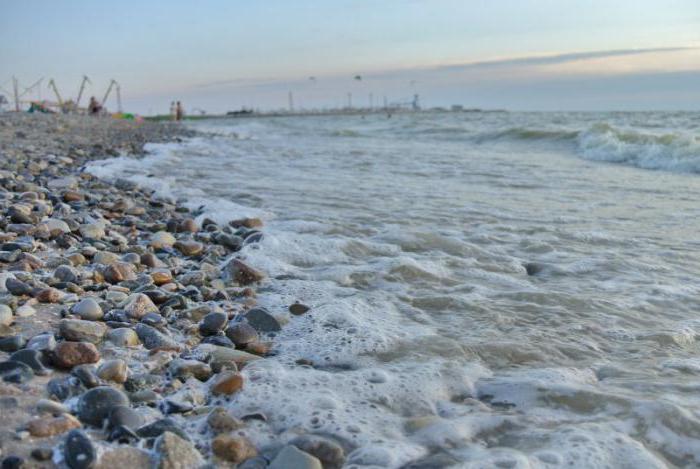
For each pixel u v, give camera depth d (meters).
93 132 21.69
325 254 5.05
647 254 5.35
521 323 3.59
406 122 40.72
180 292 3.88
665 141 13.63
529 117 46.44
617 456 2.16
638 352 3.21
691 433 2.33
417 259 4.97
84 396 2.25
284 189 8.73
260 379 2.68
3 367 2.47
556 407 2.55
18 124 21.64
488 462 2.08
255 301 3.84
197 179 9.81
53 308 3.29
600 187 9.20
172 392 2.53
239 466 2.04
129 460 1.96
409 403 2.56
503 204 7.69
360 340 3.19
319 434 2.27
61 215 5.79
